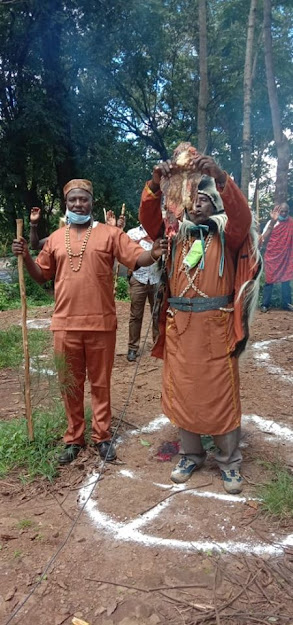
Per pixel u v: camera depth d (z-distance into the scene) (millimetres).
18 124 14109
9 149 14672
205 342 3105
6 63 14633
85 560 2678
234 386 3205
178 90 19797
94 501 3199
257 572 2572
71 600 2412
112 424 4309
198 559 2674
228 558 2680
